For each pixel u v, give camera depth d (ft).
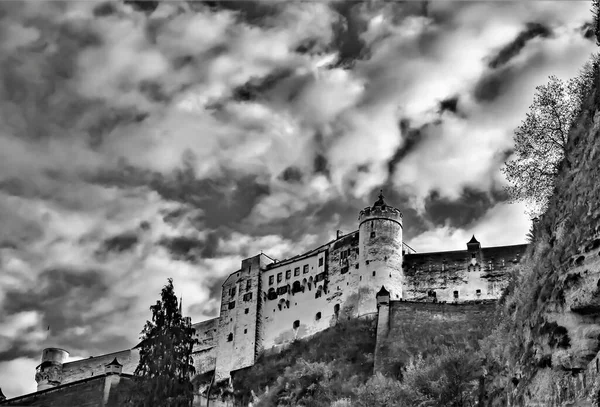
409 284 396.57
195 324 467.93
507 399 110.93
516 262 378.32
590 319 94.17
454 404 163.94
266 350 427.33
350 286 406.82
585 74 133.08
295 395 311.88
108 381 318.86
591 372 85.76
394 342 318.65
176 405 239.50
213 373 437.58
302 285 432.25
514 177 153.38
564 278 99.50
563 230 110.52
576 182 111.75
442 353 224.53
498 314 167.63
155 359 250.37
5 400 342.23
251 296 447.42
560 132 149.59
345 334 374.84
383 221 409.90
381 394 219.41
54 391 334.03
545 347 99.81
